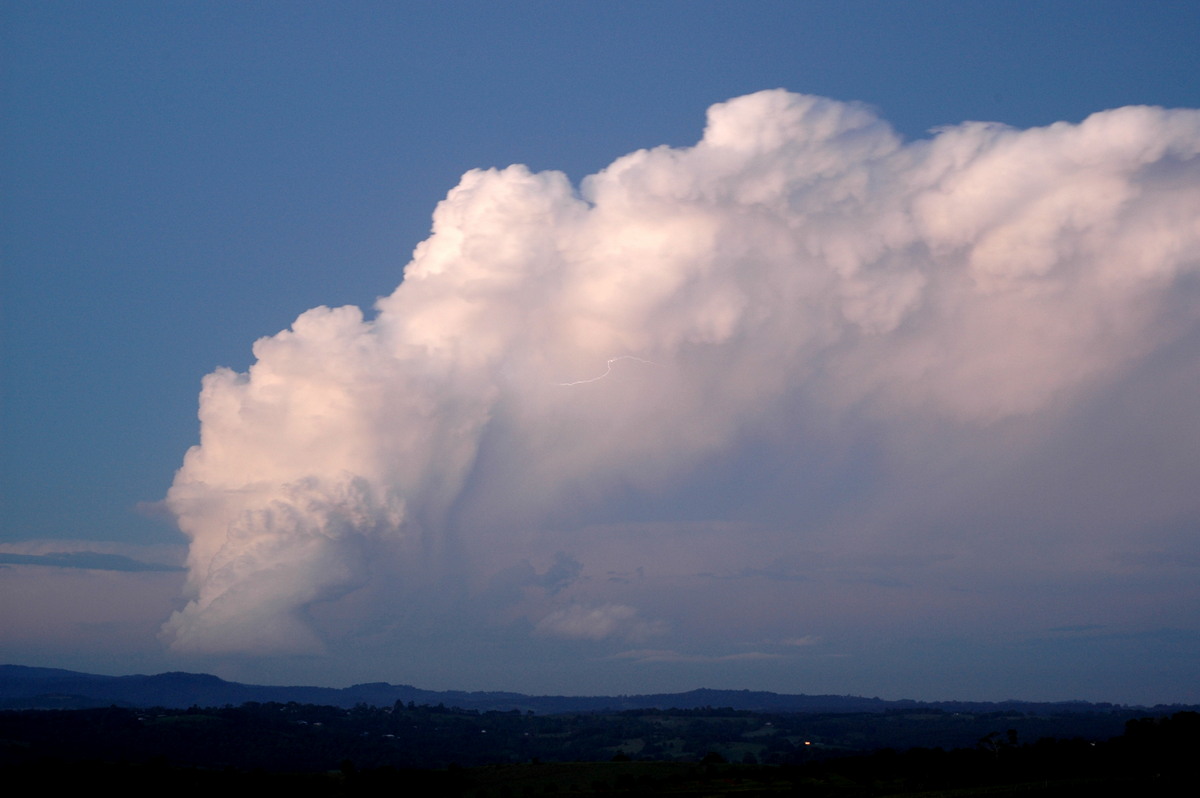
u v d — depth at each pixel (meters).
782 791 175.12
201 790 170.62
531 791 183.12
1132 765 177.62
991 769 184.38
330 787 187.12
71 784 163.75
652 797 174.62
